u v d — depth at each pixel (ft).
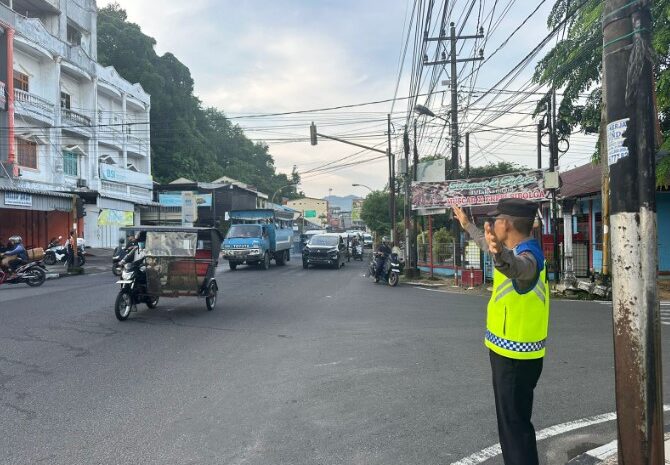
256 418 15.56
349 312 36.58
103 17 161.79
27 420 15.28
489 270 57.98
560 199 54.24
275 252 86.63
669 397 17.98
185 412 16.02
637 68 10.48
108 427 14.78
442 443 13.84
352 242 121.90
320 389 18.38
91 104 111.86
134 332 28.37
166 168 171.32
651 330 10.40
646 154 10.46
